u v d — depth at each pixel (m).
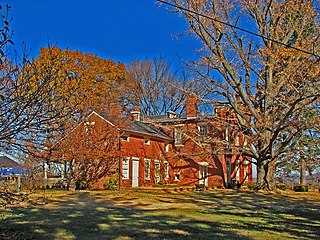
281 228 10.41
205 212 13.75
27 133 7.48
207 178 30.30
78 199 17.48
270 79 23.17
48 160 8.59
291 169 25.95
